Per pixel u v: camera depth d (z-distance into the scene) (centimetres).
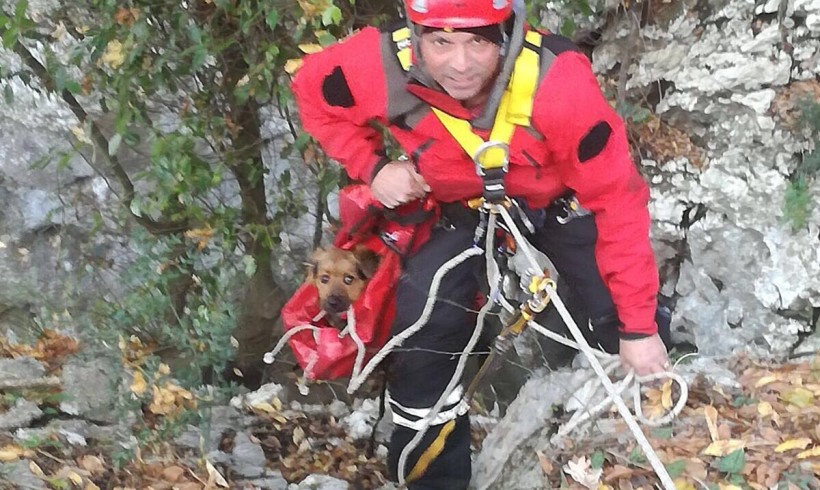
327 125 234
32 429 321
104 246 508
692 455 251
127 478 297
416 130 214
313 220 494
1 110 566
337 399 442
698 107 360
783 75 338
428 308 237
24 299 503
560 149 205
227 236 377
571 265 264
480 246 246
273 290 453
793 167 335
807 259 324
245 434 380
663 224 369
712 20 357
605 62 397
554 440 280
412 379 267
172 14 334
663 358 222
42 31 422
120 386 347
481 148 201
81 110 402
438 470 283
